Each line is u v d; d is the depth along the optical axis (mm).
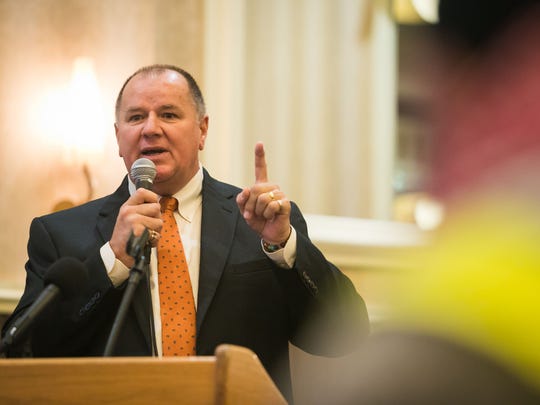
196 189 3801
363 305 3605
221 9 5789
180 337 3338
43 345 3283
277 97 6238
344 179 6441
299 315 3492
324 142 6391
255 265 3521
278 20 6305
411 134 6559
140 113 3721
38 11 5488
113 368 1847
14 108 5391
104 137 5398
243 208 3309
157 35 5641
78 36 5496
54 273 2615
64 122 5355
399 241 6156
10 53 5426
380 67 6629
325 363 5121
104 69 5492
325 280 3400
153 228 3051
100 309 3234
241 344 3375
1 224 5293
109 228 3586
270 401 1908
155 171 3322
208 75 5691
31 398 1793
